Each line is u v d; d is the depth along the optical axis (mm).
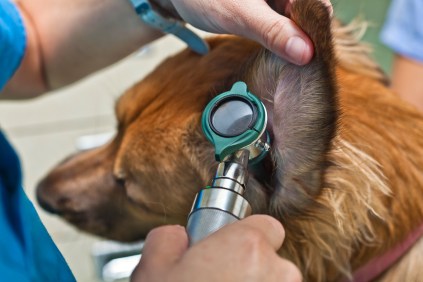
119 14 1551
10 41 1230
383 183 1361
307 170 1190
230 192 938
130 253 2893
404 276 1452
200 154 1445
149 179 1586
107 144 1963
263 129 983
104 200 1850
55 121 3193
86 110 3182
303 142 1160
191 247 855
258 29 1068
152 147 1542
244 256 819
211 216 912
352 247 1416
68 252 2902
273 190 1293
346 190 1300
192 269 816
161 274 844
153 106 1568
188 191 1515
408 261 1459
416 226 1460
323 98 1100
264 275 809
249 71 1271
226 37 1565
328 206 1288
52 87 1775
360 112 1436
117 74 2990
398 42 2748
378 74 1647
